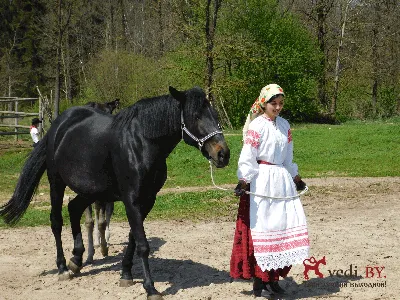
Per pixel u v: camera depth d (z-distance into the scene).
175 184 15.84
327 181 15.12
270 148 5.18
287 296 5.48
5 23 54.53
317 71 41.25
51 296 5.77
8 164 19.50
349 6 43.72
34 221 10.02
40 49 53.12
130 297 5.62
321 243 7.71
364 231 8.49
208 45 31.06
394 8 43.81
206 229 9.10
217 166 5.22
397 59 43.94
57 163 6.34
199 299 5.44
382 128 28.83
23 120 34.12
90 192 6.07
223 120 38.62
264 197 5.11
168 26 32.78
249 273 5.21
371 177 15.93
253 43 35.19
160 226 9.47
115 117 5.86
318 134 27.48
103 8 52.25
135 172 5.51
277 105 5.19
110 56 36.41
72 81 50.91
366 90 45.81
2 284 6.26
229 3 38.50
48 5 43.88
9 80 47.88
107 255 7.46
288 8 42.72
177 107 5.47
